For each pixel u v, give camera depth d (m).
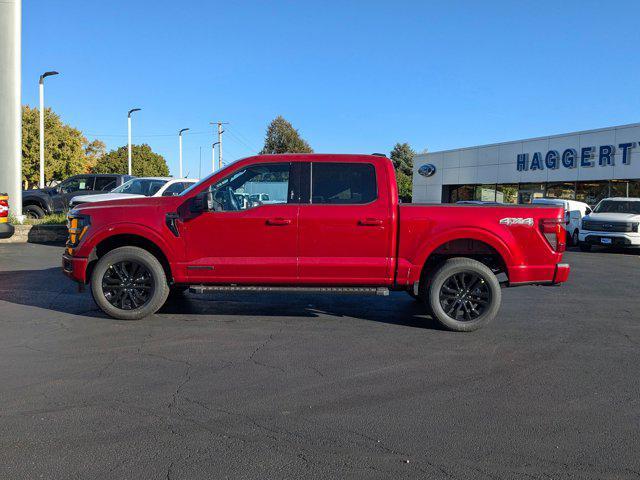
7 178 17.06
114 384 4.61
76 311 7.28
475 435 3.73
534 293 9.41
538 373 5.06
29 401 4.22
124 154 85.31
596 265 14.15
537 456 3.44
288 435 3.69
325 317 7.20
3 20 16.81
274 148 81.12
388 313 7.50
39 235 16.06
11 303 7.76
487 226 6.52
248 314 7.30
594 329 6.77
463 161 36.91
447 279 6.52
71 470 3.20
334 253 6.55
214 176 6.68
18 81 17.16
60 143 54.94
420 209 6.54
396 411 4.12
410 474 3.20
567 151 28.44
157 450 3.46
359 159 6.63
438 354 5.61
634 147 24.73
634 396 4.50
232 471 3.21
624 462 3.38
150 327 6.51
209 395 4.39
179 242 6.60
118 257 6.64
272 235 6.53
